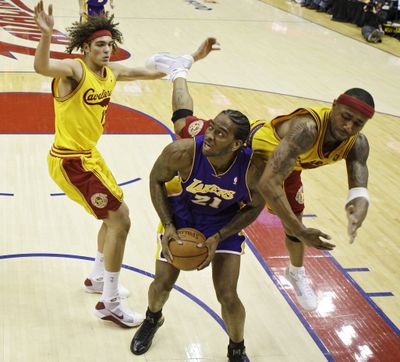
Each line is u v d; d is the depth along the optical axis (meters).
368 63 11.55
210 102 8.45
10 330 3.76
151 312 3.63
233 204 3.37
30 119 7.18
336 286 4.56
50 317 3.92
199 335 3.87
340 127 2.96
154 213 5.36
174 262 3.27
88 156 3.72
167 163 3.14
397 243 5.29
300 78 10.13
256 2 17.27
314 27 14.47
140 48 11.02
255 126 3.43
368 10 13.91
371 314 4.26
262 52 11.66
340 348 3.88
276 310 4.21
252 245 4.98
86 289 4.19
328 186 6.30
